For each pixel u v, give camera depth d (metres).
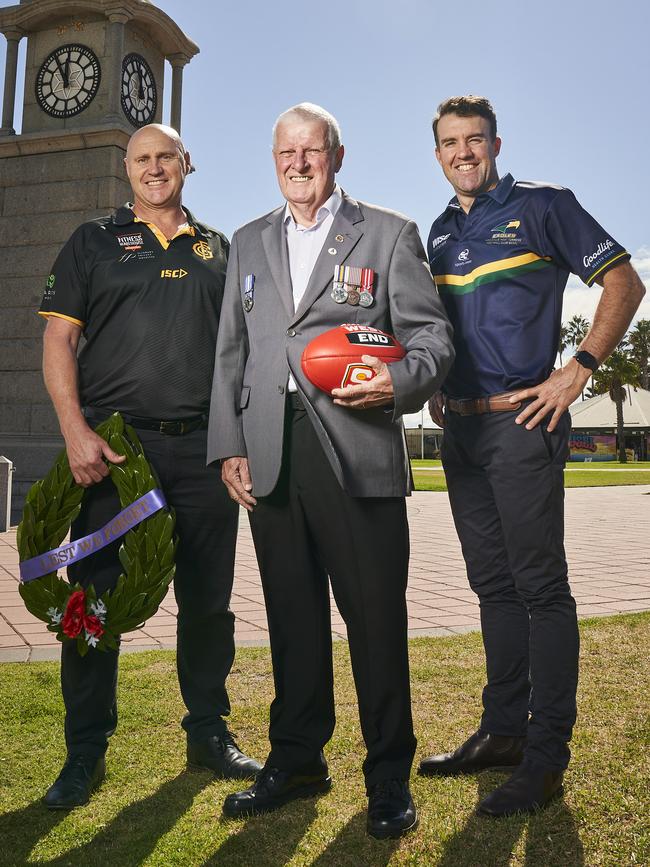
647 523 11.35
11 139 11.86
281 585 2.45
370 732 2.33
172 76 13.13
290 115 2.37
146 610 2.41
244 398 2.45
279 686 2.47
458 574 6.67
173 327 2.66
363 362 2.17
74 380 2.61
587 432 62.56
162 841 2.14
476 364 2.58
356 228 2.40
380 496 2.31
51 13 11.88
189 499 2.71
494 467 2.53
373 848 2.12
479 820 2.26
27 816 2.29
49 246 11.85
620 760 2.57
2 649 4.05
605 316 2.45
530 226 2.56
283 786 2.38
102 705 2.57
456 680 3.46
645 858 2.02
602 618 4.66
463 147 2.63
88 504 2.57
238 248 2.58
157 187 2.72
